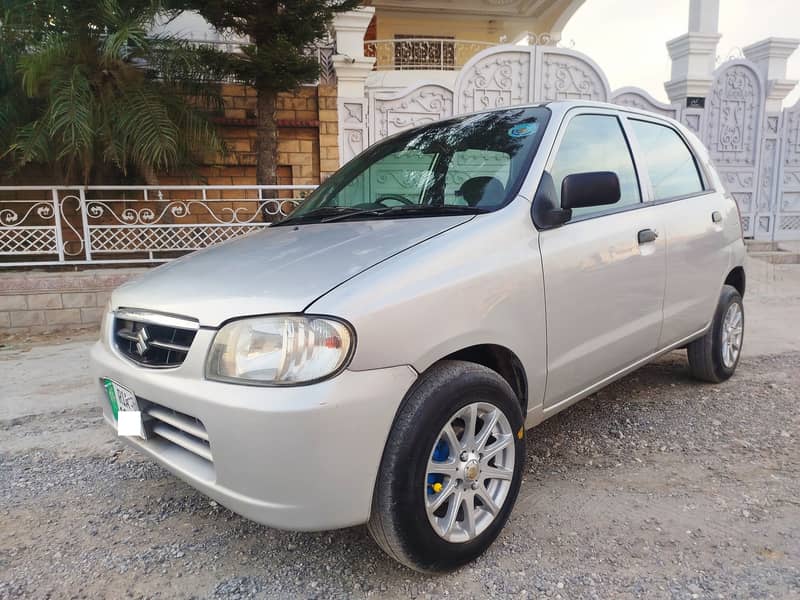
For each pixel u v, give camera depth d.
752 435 3.35
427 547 2.03
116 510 2.71
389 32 14.59
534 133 2.80
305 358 1.82
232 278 2.17
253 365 1.86
